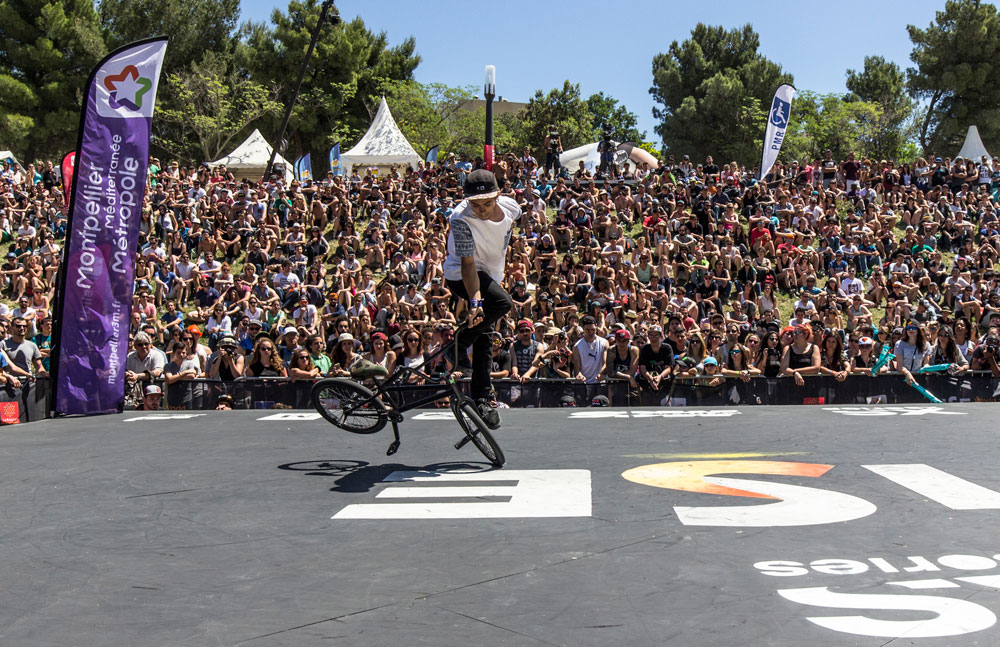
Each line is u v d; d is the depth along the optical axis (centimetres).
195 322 1525
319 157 4828
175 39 4309
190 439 508
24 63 4038
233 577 254
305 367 939
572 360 1018
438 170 2630
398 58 5038
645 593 233
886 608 219
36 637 210
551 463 418
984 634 202
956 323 1139
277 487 375
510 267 1661
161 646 204
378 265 1856
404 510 330
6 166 2367
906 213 2286
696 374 934
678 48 5716
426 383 439
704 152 5569
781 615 215
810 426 512
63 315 752
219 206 2030
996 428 492
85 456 456
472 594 235
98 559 274
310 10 4606
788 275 1811
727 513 314
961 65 5156
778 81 5300
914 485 353
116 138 764
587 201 2109
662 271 1728
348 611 224
